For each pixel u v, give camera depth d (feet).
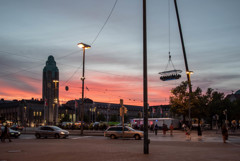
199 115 213.25
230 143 86.12
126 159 44.96
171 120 222.07
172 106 211.20
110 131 110.32
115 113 628.69
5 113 510.17
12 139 105.40
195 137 120.57
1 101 580.30
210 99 227.61
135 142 88.02
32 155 50.47
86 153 53.72
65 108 547.49
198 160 44.14
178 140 99.76
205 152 56.54
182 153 54.34
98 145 74.02
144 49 55.52
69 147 67.10
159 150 60.44
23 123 460.96
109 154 52.01
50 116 521.24
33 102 494.59
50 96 583.17
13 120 456.04
